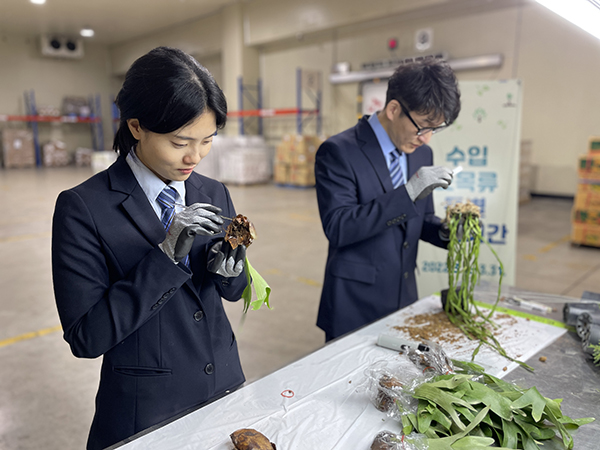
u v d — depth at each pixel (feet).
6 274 13.08
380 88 29.60
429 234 5.28
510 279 8.98
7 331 9.52
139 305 2.75
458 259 4.48
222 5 35.81
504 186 8.78
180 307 3.16
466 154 8.86
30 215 20.92
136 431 3.13
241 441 2.50
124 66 49.90
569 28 22.16
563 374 3.46
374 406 3.03
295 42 34.53
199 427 2.81
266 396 3.14
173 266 2.80
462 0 24.66
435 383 2.91
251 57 36.63
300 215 21.50
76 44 47.55
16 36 45.55
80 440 6.26
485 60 24.54
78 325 2.78
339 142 4.93
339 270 5.12
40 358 8.46
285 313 10.68
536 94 23.76
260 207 23.59
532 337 4.11
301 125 34.37
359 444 2.67
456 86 4.16
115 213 2.91
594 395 3.19
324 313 5.27
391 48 28.68
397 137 4.61
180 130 2.49
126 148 2.97
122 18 39.40
